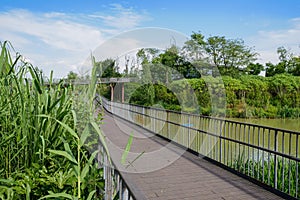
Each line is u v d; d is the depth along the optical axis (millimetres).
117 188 1818
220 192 3379
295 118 15000
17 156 1577
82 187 1479
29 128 1549
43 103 1599
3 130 1564
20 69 1629
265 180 3822
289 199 3123
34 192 1412
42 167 1451
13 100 1594
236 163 4434
